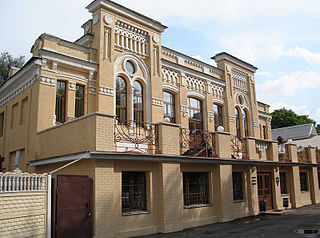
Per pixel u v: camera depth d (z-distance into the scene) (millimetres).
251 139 18453
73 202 9914
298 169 22828
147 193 12430
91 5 15938
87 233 10062
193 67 20828
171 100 18969
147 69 17266
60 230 9461
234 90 23812
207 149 15633
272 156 20094
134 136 15484
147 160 12156
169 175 12898
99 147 10539
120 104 15914
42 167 13250
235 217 16078
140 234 11562
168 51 19219
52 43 14109
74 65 14461
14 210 8414
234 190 16953
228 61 23453
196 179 14938
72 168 11531
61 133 12148
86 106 14766
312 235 11516
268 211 18969
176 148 13523
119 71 15977
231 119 22516
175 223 12695
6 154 16734
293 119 53125
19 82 15773
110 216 10648
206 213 14648
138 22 17203
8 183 8414
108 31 15867
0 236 7973
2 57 32656
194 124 20031
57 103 14133
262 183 19391
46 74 13633
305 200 23359
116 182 11188
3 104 18297
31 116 13945
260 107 28203
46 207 9320
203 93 20906
